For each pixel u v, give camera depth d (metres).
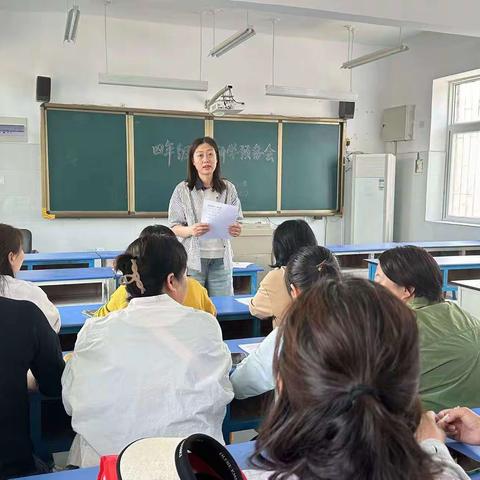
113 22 6.17
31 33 5.93
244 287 4.61
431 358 1.45
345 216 7.26
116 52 6.22
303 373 0.55
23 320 1.44
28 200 6.06
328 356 0.54
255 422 2.15
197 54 6.54
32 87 5.98
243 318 2.92
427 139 6.91
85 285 4.34
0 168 5.94
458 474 0.70
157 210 6.50
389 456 0.52
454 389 1.45
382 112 7.41
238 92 6.76
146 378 1.31
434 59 6.73
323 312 0.56
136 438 1.29
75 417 1.33
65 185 6.12
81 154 6.14
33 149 6.02
